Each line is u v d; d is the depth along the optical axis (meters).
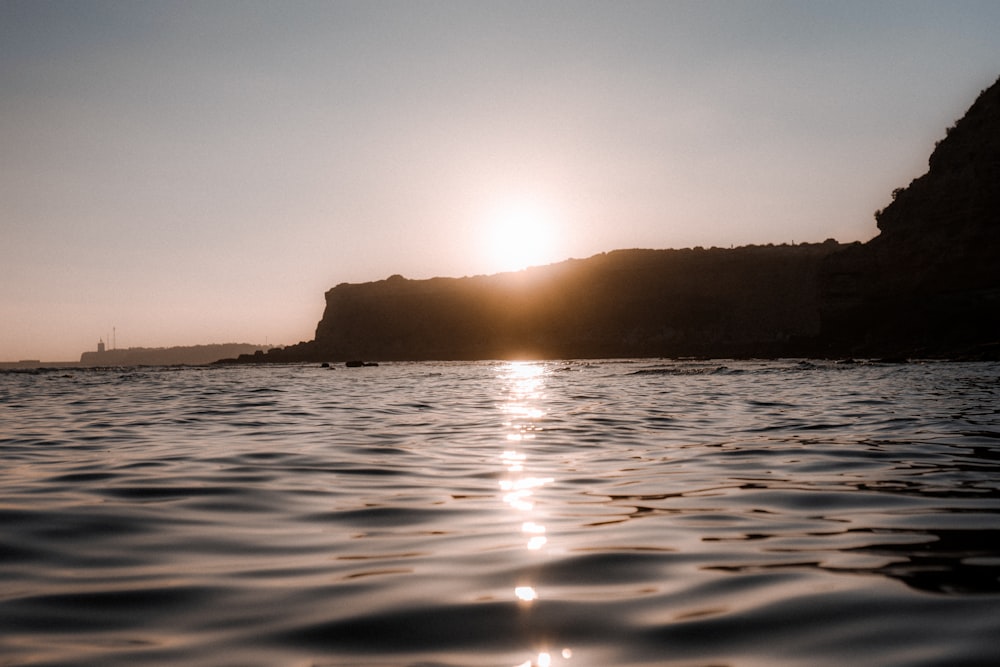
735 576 4.12
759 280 145.12
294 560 4.55
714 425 12.71
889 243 71.00
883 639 3.15
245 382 36.00
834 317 73.62
